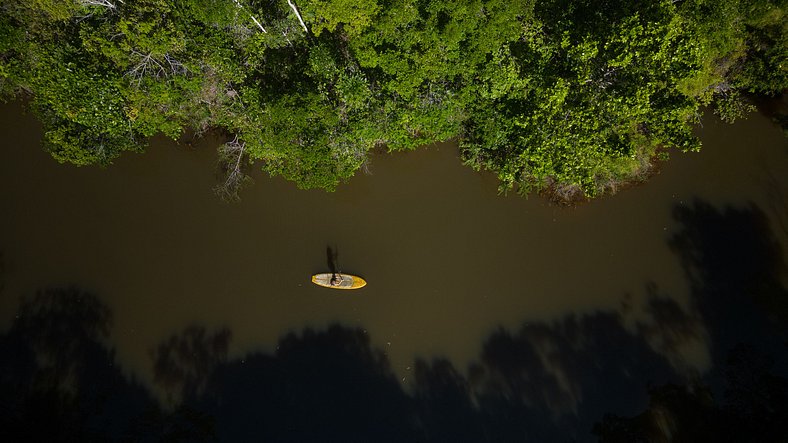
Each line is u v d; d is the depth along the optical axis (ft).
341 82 63.62
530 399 68.69
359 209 73.67
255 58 66.59
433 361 70.28
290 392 70.13
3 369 72.49
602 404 68.08
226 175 75.05
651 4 58.29
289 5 63.00
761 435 63.31
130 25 61.62
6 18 63.26
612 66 59.36
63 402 70.79
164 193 76.02
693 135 72.90
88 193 77.00
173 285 74.02
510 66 61.41
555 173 63.46
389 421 68.69
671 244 71.31
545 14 63.67
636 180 72.08
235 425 69.26
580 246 71.87
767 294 69.00
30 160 78.28
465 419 68.33
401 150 73.46
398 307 71.67
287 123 63.05
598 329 70.08
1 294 74.95
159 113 66.64
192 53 62.80
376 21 60.18
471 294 71.61
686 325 69.36
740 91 72.38
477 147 67.87
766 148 72.18
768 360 67.36
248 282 73.36
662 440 66.23
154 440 68.39
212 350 71.87
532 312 71.05
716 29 60.75
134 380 71.41
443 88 64.64
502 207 72.64
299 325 71.97
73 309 74.02
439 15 60.95
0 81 73.61
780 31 61.77
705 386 67.41
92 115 64.39
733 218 71.15
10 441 67.26
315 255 73.20
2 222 77.15
